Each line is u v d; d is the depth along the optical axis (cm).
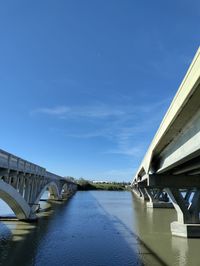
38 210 5281
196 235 2956
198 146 1354
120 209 6150
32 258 2241
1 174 3005
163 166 2467
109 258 2259
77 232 3288
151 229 3528
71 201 8381
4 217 4138
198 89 1105
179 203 3050
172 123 1574
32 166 4234
